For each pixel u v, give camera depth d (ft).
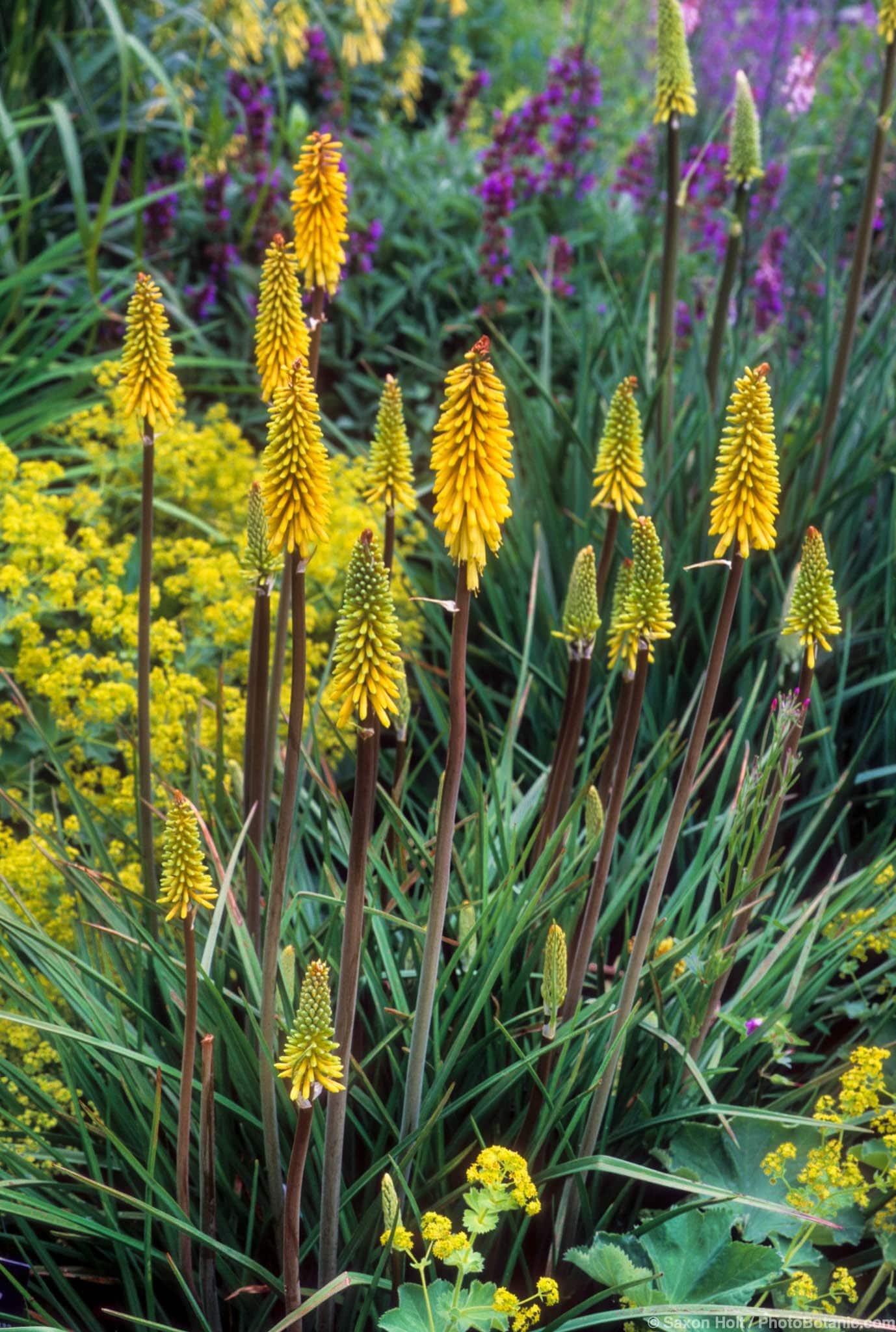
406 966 9.80
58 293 19.67
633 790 12.91
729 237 14.61
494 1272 8.99
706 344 17.95
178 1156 7.62
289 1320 6.98
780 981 9.91
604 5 32.30
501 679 15.24
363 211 21.75
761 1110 8.55
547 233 22.82
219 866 8.55
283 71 25.70
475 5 35.60
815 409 16.53
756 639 13.25
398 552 15.44
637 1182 9.10
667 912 9.73
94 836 10.31
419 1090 8.04
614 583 13.80
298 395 6.82
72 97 20.88
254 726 9.20
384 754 13.44
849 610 13.98
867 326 17.75
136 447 15.66
